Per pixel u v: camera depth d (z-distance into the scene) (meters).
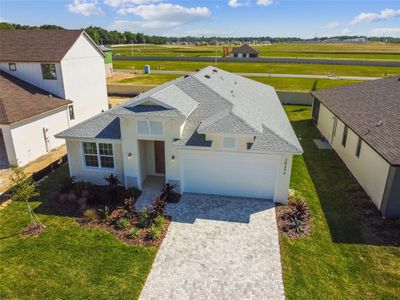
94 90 30.23
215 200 15.87
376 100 21.27
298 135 26.38
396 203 13.98
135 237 12.95
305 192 16.78
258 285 10.63
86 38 28.06
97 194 15.92
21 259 11.80
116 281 10.77
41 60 24.25
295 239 12.91
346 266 11.48
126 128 15.69
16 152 19.80
